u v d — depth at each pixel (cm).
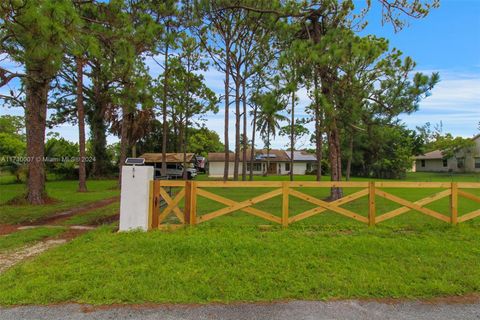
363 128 1129
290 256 463
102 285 364
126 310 314
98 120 3064
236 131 2222
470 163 3934
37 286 359
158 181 638
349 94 968
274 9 1195
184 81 2552
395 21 962
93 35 693
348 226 645
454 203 676
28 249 541
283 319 299
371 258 461
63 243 580
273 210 942
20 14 498
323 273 405
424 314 310
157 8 957
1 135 2736
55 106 2903
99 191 1795
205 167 5312
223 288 361
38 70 616
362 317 304
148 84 818
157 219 637
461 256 470
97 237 568
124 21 779
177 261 444
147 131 3416
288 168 4750
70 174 3045
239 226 641
